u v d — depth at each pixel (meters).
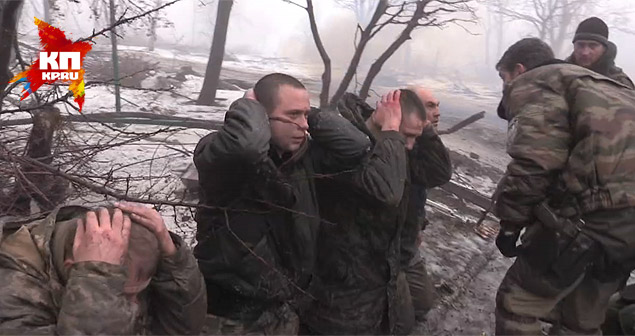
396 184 2.10
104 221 1.38
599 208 2.06
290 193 2.03
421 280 3.18
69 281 1.29
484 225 5.65
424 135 2.58
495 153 13.83
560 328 2.43
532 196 2.19
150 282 1.53
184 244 1.57
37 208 3.41
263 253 2.05
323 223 2.30
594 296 2.29
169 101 14.11
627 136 2.05
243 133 1.79
